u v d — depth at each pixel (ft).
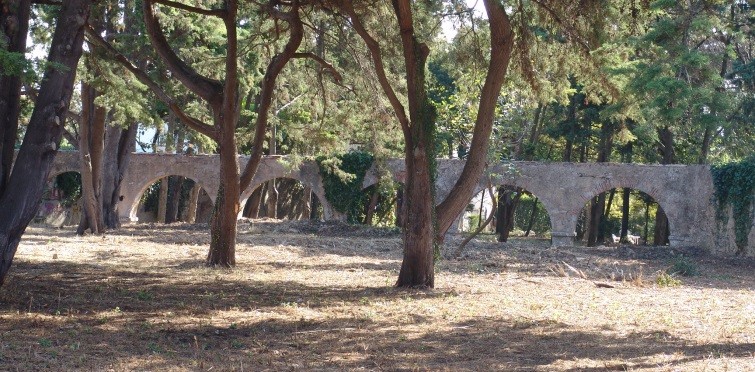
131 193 141.08
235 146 64.90
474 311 43.88
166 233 112.88
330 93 75.46
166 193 154.30
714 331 38.22
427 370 27.37
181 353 29.35
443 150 140.97
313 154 113.80
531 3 55.72
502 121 82.07
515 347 32.94
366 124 81.66
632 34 55.06
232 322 37.45
